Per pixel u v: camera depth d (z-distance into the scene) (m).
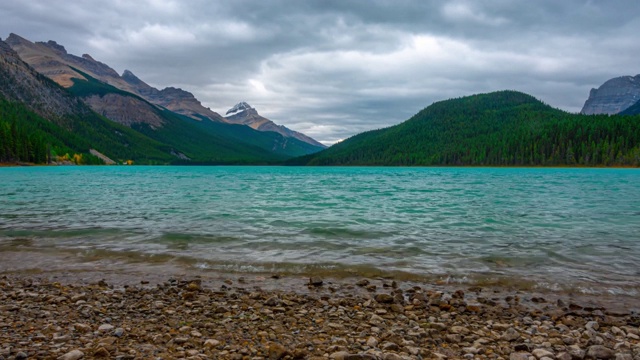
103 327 8.08
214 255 14.90
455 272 12.84
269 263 13.84
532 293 10.97
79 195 40.12
